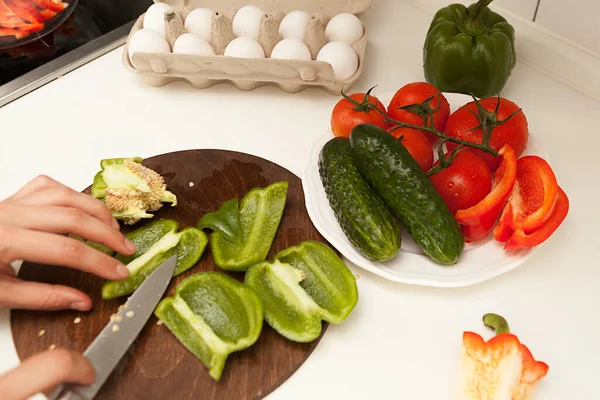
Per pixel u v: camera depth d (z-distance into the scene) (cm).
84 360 43
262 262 51
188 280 50
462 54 60
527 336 50
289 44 64
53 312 50
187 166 60
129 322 48
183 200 58
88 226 49
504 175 52
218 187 59
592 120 65
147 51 65
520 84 68
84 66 73
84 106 68
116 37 74
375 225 49
